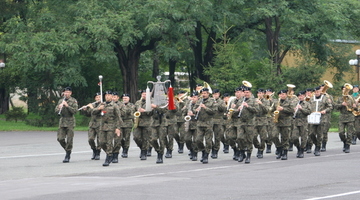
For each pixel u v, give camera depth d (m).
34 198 17.31
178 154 32.31
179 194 17.69
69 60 62.53
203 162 27.00
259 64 76.88
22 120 74.81
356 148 34.94
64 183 20.56
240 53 76.56
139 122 29.09
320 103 32.41
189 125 28.59
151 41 65.69
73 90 72.69
